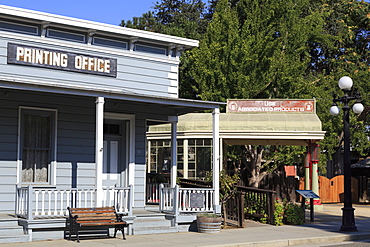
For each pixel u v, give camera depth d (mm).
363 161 33250
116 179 17094
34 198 14984
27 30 15289
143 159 17547
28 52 15148
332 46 33250
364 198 32719
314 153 22609
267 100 20219
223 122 19484
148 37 17172
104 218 13859
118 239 13898
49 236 13570
